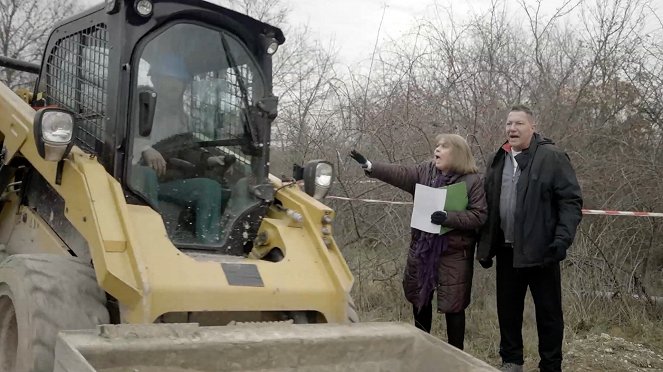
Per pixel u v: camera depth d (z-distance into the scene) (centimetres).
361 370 334
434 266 473
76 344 264
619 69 765
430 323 505
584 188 685
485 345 564
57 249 401
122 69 385
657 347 559
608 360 514
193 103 414
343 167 707
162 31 400
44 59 467
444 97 716
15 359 356
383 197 696
